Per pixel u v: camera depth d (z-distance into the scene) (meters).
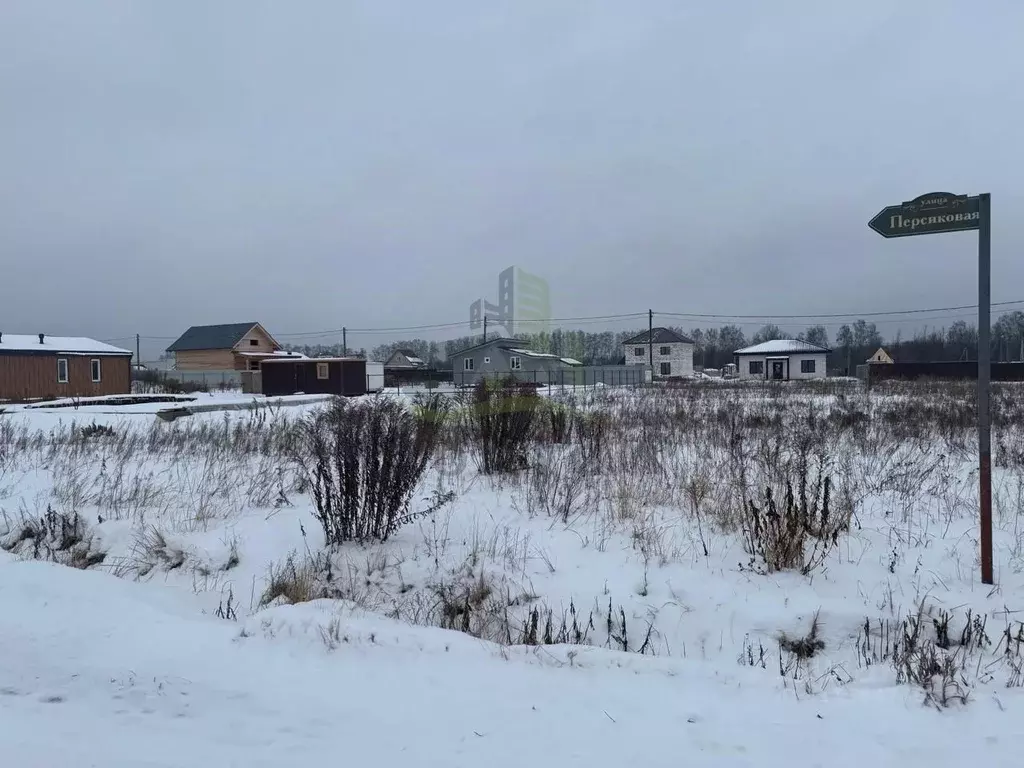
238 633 3.97
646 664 3.67
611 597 5.04
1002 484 7.86
